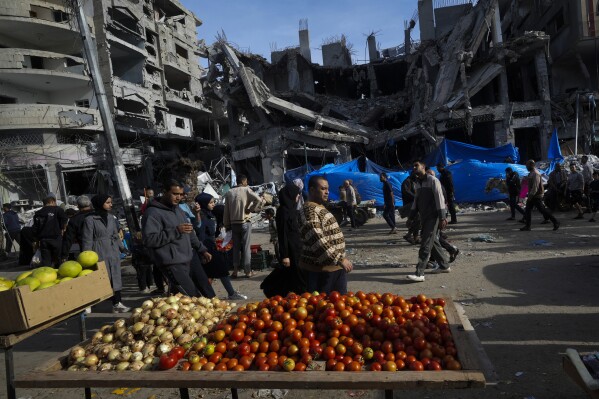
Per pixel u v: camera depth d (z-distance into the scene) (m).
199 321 3.15
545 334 4.10
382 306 3.01
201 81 42.66
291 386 2.24
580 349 3.73
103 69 29.19
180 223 4.37
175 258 4.23
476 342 2.68
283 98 32.31
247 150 29.16
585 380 1.94
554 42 26.11
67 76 26.66
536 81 26.39
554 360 3.57
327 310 2.83
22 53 25.22
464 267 7.18
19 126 24.48
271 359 2.55
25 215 19.28
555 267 6.61
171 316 3.06
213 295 4.95
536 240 8.99
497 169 16.77
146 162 31.31
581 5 22.77
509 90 29.28
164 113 35.25
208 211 6.16
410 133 24.08
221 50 29.78
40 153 24.91
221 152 40.38
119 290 6.29
